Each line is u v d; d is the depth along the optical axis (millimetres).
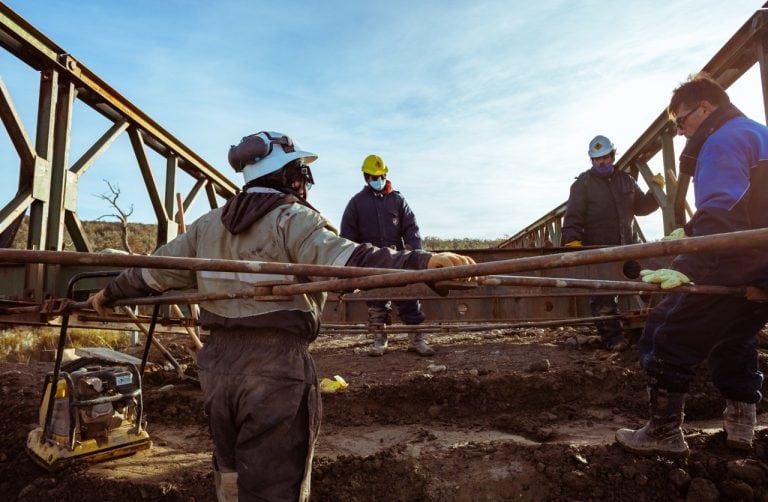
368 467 3164
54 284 4137
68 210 4359
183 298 2102
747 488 2736
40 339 10547
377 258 1812
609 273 5113
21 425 3914
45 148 4180
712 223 2398
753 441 3039
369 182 5512
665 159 6109
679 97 2727
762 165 2396
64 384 3438
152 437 3982
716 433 3139
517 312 5551
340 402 4219
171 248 2236
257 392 1872
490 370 4527
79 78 4465
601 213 5301
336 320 6086
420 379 4355
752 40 4449
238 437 1923
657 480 2850
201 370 2008
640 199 5703
